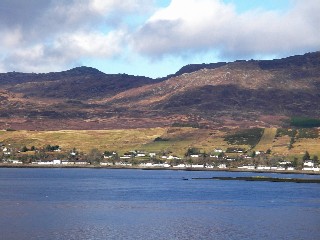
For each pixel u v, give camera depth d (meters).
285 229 160.25
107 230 155.75
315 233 154.00
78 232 152.00
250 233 153.25
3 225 162.12
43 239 142.12
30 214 187.00
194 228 160.50
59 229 156.50
